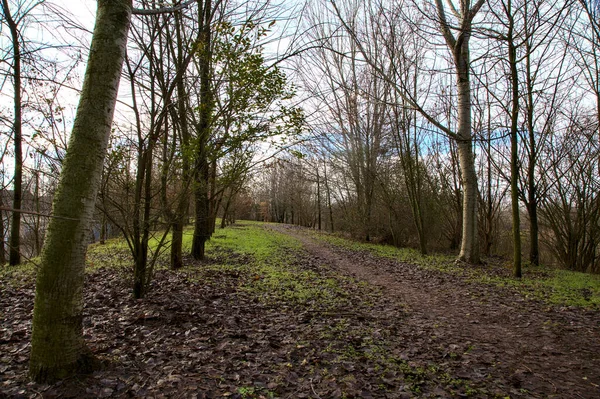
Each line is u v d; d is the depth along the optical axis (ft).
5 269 28.45
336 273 32.60
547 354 13.71
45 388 9.57
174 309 17.65
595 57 34.30
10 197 39.27
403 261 42.16
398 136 53.06
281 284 25.75
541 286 26.55
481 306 20.97
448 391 10.68
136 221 19.06
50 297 9.84
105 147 10.41
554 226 48.39
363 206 72.08
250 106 19.56
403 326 17.08
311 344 14.20
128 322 15.62
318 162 81.76
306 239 73.82
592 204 45.21
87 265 30.73
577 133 43.83
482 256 52.70
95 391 9.79
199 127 22.34
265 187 164.55
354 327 16.53
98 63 10.13
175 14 20.33
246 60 18.12
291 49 20.56
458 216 61.87
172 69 21.89
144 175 19.62
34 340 10.02
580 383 11.32
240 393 10.14
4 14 20.33
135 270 19.49
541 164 47.42
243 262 37.06
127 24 10.78
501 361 13.05
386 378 11.43
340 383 11.01
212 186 23.57
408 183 55.72
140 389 10.16
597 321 17.38
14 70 17.87
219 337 14.56
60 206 9.77
